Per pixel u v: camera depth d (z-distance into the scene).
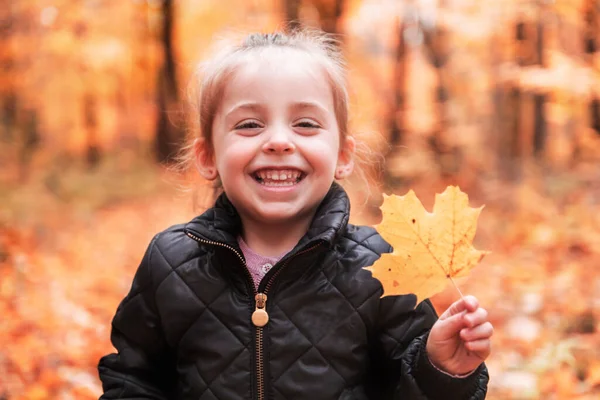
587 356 3.50
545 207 7.38
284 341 1.66
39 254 6.47
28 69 13.41
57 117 15.95
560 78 6.11
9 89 13.45
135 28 14.16
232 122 1.75
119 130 18.23
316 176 1.74
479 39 8.66
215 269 1.77
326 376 1.65
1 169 11.35
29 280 5.20
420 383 1.52
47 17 12.11
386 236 1.42
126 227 9.34
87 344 4.05
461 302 1.44
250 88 1.73
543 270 5.47
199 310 1.74
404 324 1.71
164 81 14.86
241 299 1.72
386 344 1.71
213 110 1.83
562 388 3.23
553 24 7.02
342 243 1.78
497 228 7.05
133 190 12.62
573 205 7.14
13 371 3.50
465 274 1.42
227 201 1.85
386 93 11.53
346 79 1.95
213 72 1.84
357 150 2.42
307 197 1.74
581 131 9.26
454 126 10.65
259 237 1.82
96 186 12.30
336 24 10.16
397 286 1.43
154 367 1.86
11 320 4.25
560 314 4.23
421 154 9.76
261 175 1.73
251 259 1.80
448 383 1.49
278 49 1.80
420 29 11.09
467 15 8.30
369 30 12.12
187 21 14.30
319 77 1.79
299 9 10.23
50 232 7.93
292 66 1.75
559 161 9.49
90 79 14.64
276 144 1.68
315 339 1.67
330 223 1.70
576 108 7.59
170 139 15.39
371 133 2.46
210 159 1.95
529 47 7.07
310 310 1.69
